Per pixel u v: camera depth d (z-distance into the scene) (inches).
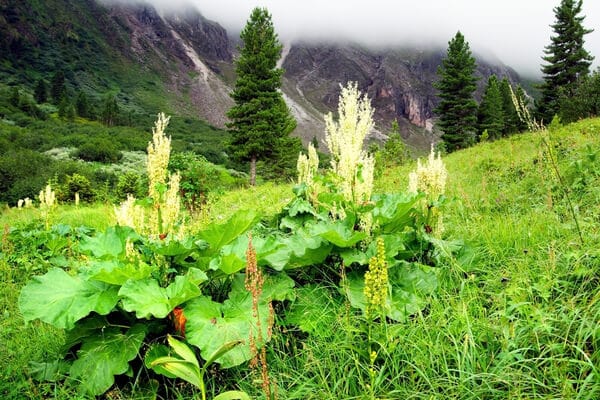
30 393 105.6
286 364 110.8
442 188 160.4
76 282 116.8
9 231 252.7
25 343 134.2
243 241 131.7
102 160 2345.0
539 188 232.5
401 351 103.5
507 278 128.6
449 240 172.4
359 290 130.5
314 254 138.9
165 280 125.3
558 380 87.3
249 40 1188.5
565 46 1541.6
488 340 104.4
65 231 248.2
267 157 1212.5
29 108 3710.6
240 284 128.5
